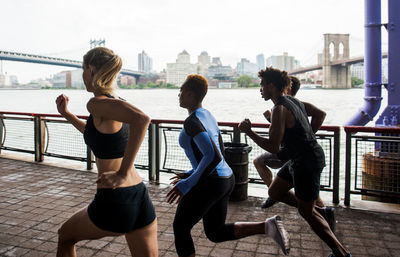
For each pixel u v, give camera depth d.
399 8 5.81
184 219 2.38
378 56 6.25
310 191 2.72
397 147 4.90
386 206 4.53
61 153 7.17
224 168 2.46
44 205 4.64
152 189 5.29
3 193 5.15
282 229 2.38
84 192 5.20
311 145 2.72
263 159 3.99
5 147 7.65
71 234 2.00
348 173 4.54
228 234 2.51
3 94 142.50
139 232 2.02
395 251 3.32
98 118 1.82
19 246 3.48
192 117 2.37
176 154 5.65
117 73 1.93
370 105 6.40
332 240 2.77
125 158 1.75
